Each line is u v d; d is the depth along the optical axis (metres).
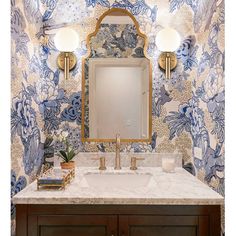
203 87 1.71
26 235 1.29
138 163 1.99
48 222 1.29
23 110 1.56
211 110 1.56
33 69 1.76
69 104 2.02
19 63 1.50
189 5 2.01
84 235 1.29
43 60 2.00
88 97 2.01
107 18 2.01
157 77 2.02
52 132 2.01
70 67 2.02
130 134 2.01
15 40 1.43
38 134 1.86
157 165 1.99
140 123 2.01
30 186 1.47
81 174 1.76
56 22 2.02
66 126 2.02
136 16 2.02
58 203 1.28
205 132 1.66
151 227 1.29
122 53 2.01
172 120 2.01
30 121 1.69
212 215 1.29
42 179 1.39
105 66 2.01
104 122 2.01
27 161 1.62
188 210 1.29
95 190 1.39
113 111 2.01
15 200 1.27
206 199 1.27
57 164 1.99
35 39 1.81
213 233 1.28
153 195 1.30
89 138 2.01
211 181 1.55
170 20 2.02
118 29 2.02
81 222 1.29
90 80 2.01
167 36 1.91
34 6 1.79
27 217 1.29
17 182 1.45
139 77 2.01
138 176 1.80
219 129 1.43
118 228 1.29
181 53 2.02
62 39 1.92
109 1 2.03
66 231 1.30
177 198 1.27
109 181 1.80
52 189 1.40
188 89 2.01
